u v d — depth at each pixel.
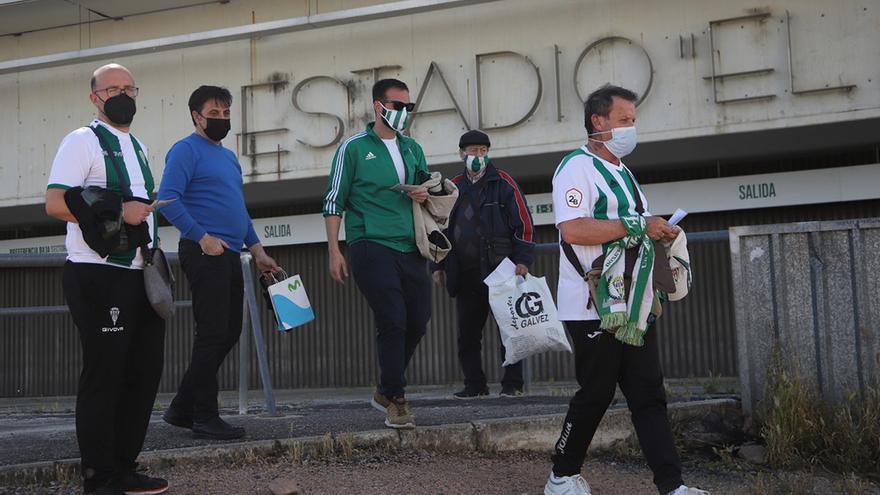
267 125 13.12
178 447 5.09
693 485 5.16
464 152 7.57
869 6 10.77
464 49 12.37
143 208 4.09
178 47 13.41
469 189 7.62
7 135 14.48
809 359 6.00
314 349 15.06
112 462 4.22
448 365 14.30
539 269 13.62
